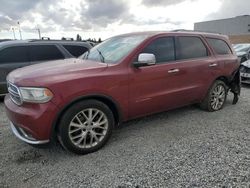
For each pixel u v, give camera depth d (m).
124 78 3.87
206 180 2.96
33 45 7.00
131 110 4.08
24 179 3.05
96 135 3.72
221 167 3.23
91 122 3.64
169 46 4.60
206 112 5.52
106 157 3.55
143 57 3.90
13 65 6.64
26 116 3.27
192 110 5.63
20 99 3.37
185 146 3.85
